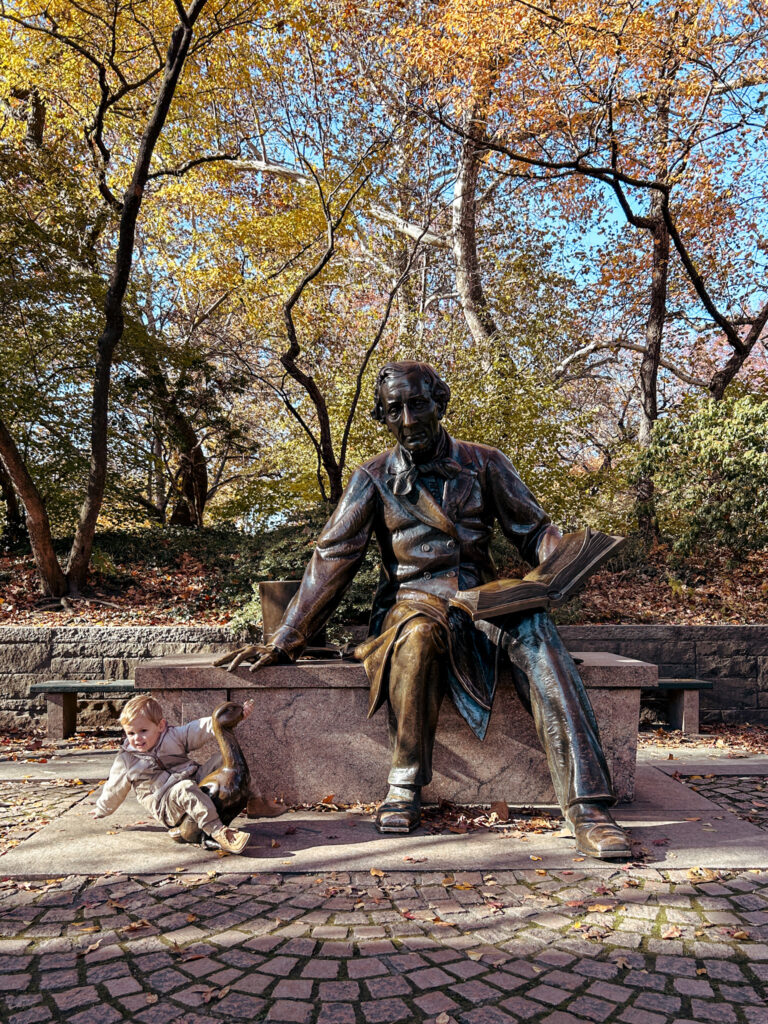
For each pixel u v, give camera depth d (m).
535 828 3.89
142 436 12.80
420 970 2.46
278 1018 2.20
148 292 14.86
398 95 11.91
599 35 10.39
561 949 2.60
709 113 11.95
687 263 12.35
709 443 9.95
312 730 4.37
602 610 9.05
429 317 16.08
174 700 4.38
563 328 14.65
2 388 10.65
